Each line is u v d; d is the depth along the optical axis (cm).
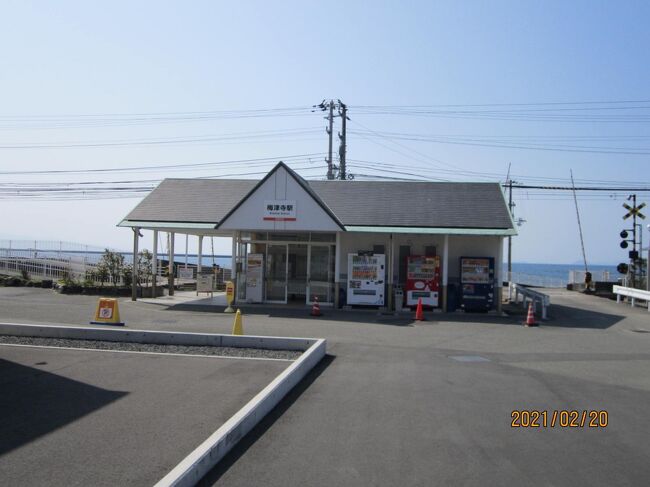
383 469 538
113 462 530
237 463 546
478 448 606
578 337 1590
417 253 2311
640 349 1378
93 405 730
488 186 2469
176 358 1074
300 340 1216
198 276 2498
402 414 733
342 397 817
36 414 687
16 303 2072
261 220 2162
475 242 2284
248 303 2327
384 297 2252
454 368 1068
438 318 1992
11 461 530
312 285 2339
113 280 2623
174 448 570
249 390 824
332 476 518
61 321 1622
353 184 2527
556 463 565
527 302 2430
